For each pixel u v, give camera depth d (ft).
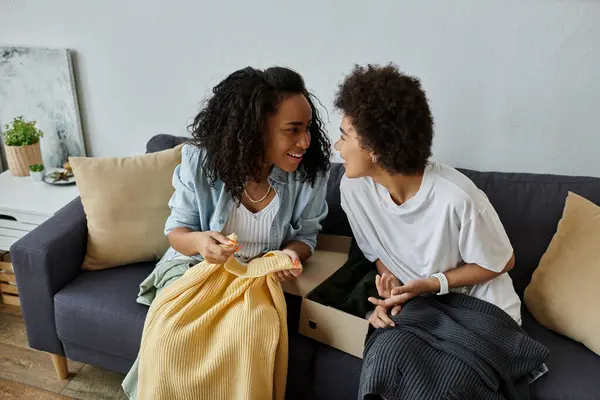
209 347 4.29
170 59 6.59
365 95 3.93
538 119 5.55
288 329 4.80
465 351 3.91
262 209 4.84
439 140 5.97
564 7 5.03
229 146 4.36
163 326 4.27
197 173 4.73
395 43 5.66
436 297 4.49
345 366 4.40
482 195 4.33
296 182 4.92
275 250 4.92
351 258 5.20
